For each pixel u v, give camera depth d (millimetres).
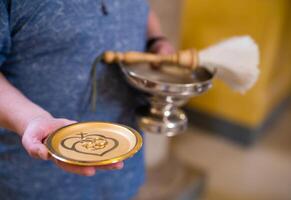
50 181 854
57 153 588
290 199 1615
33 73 770
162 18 1395
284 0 1826
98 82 815
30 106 690
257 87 1878
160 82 778
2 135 820
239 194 1640
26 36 732
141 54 815
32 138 616
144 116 868
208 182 1711
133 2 811
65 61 767
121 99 859
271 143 2043
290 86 2400
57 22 725
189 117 2174
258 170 1813
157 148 1578
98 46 781
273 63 1995
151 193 1460
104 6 763
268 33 1752
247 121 1966
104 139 628
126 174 919
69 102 800
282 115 2332
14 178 850
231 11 1798
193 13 1898
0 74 743
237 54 842
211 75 839
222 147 1997
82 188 882
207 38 1912
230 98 1970
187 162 1838
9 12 709
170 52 912
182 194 1482
